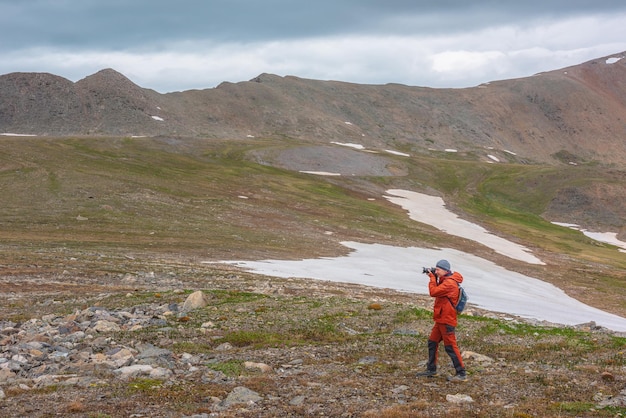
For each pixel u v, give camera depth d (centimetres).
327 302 2553
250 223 7312
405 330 2041
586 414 1137
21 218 6084
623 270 7500
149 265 3978
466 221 10506
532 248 8625
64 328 1955
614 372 1466
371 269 5141
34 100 19550
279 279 3809
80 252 4384
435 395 1262
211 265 4312
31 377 1380
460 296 1388
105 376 1364
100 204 7188
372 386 1325
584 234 10831
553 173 14338
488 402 1219
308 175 13050
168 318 2208
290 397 1229
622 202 12412
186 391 1252
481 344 1850
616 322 3722
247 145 15325
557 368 1532
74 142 12775
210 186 9981
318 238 6869
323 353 1698
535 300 4525
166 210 7406
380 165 15050
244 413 1111
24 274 3300
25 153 10556
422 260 6222
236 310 2362
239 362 1541
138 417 1072
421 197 12619
